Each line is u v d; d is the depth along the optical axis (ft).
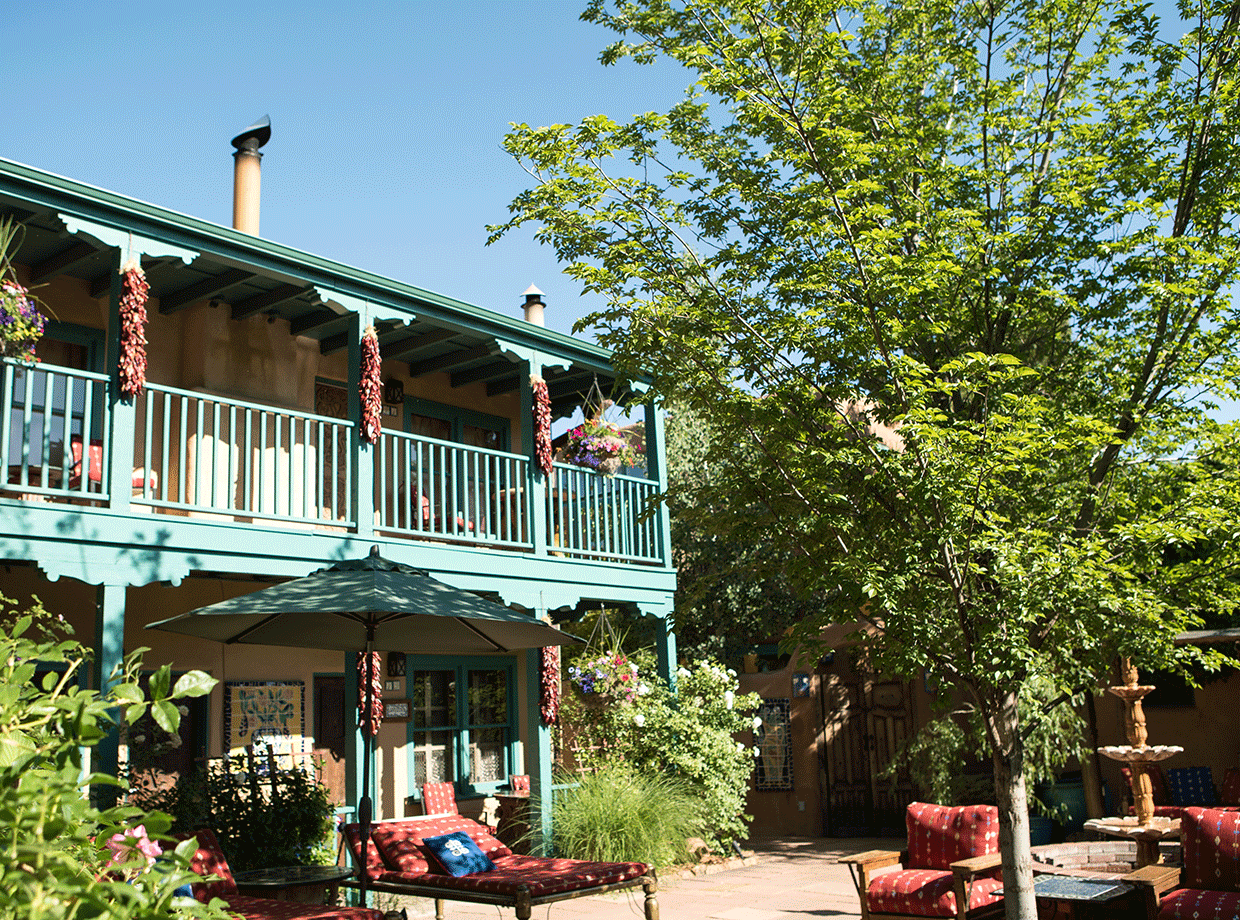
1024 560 18.71
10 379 24.35
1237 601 20.16
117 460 26.04
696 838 38.58
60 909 6.98
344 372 41.09
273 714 36.63
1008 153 24.16
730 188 22.71
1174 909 21.15
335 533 30.78
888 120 23.61
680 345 21.91
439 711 44.16
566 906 31.73
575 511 44.11
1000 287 23.06
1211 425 20.76
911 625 19.20
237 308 35.88
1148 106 22.27
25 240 29.63
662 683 41.86
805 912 30.09
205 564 27.61
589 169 22.38
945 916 23.29
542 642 24.35
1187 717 43.39
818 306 20.40
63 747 8.14
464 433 46.75
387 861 26.84
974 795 41.96
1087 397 21.62
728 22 22.35
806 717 51.70
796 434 20.90
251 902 22.35
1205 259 19.58
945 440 18.75
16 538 24.12
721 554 56.29
